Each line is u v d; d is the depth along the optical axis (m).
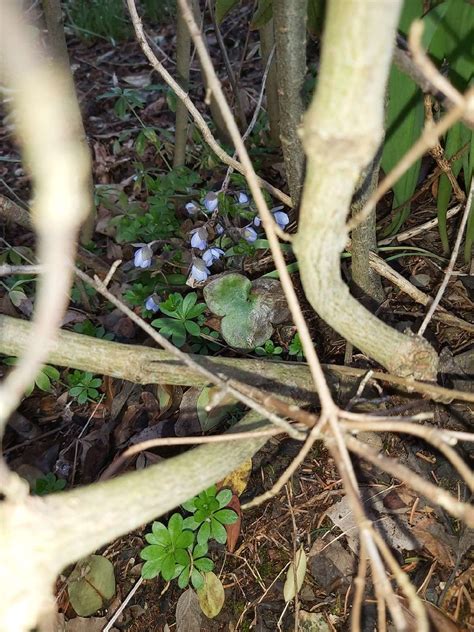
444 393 0.26
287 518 0.34
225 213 0.43
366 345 0.27
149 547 0.33
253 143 0.58
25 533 0.18
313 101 0.19
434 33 0.32
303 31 0.28
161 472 0.23
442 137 0.42
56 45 0.39
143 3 0.93
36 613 0.19
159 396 0.40
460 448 0.34
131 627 0.33
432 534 0.31
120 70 0.82
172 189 0.51
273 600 0.31
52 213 0.11
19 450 0.42
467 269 0.41
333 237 0.22
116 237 0.51
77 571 0.34
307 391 0.34
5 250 0.49
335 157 0.19
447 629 0.28
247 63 0.73
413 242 0.44
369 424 0.22
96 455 0.40
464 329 0.38
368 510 0.32
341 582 0.31
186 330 0.43
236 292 0.41
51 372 0.41
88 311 0.48
